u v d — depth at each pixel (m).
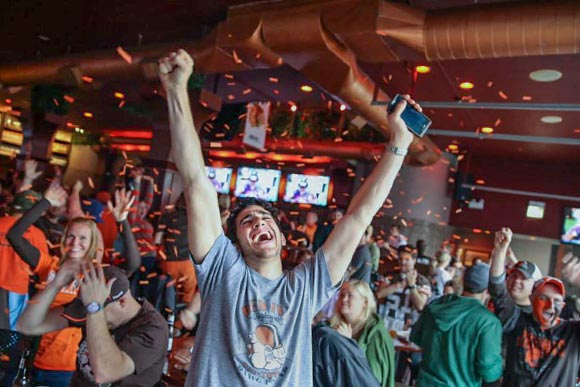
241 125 11.72
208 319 1.52
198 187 1.53
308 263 1.64
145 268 5.59
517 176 11.74
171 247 5.47
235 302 1.51
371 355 2.81
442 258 6.88
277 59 5.74
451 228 12.11
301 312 1.55
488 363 2.79
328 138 11.37
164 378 2.66
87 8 6.46
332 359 2.20
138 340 2.03
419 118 1.65
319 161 12.32
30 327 2.14
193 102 7.13
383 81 7.36
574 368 2.83
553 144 9.61
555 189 11.42
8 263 3.48
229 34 5.55
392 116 1.67
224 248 1.57
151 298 5.32
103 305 1.88
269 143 11.66
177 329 3.69
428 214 11.70
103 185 15.63
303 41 5.15
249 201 1.69
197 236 1.55
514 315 3.00
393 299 5.40
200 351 1.49
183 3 5.82
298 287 1.57
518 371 2.89
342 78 5.69
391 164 1.67
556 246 11.74
